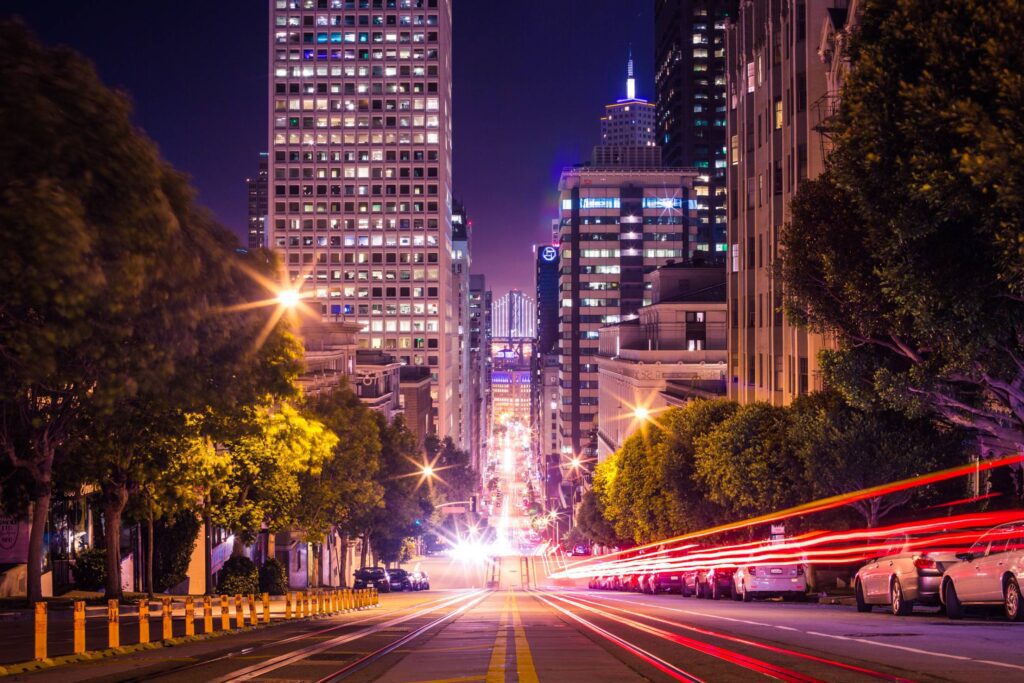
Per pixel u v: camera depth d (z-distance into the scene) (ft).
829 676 35.24
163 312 63.36
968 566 64.13
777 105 222.69
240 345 75.56
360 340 614.34
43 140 53.98
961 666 37.76
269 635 67.51
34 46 57.16
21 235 50.72
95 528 156.15
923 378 75.31
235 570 149.07
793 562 119.85
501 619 83.20
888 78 62.80
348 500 184.03
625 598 149.07
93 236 54.54
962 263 64.49
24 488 107.76
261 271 80.18
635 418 404.57
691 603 115.85
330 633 68.03
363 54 609.42
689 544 198.90
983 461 107.96
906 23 61.46
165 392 71.26
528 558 485.56
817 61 199.41
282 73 610.24
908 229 63.10
